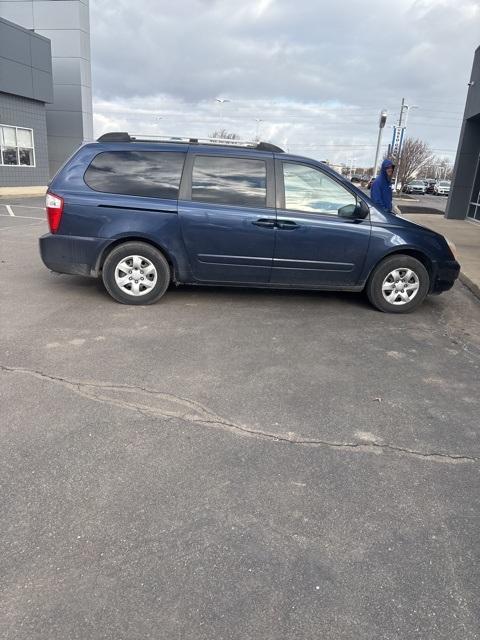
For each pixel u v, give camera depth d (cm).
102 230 581
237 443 328
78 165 588
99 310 586
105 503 267
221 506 269
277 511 268
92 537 244
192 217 580
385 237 600
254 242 588
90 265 594
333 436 341
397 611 212
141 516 259
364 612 211
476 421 371
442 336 555
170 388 398
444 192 5778
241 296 668
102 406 366
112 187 586
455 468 312
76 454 308
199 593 217
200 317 575
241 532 252
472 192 1883
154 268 596
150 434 332
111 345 481
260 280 607
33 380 402
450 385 430
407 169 6141
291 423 355
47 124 3225
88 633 197
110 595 214
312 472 301
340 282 615
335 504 275
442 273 625
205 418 356
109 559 232
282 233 586
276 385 412
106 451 312
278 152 602
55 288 672
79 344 480
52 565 228
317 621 206
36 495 271
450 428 359
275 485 288
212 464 304
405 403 393
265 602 214
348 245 597
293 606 212
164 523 255
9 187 2441
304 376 432
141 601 212
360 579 227
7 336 494
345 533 254
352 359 475
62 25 3072
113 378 411
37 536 244
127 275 599
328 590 221
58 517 256
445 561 240
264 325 558
